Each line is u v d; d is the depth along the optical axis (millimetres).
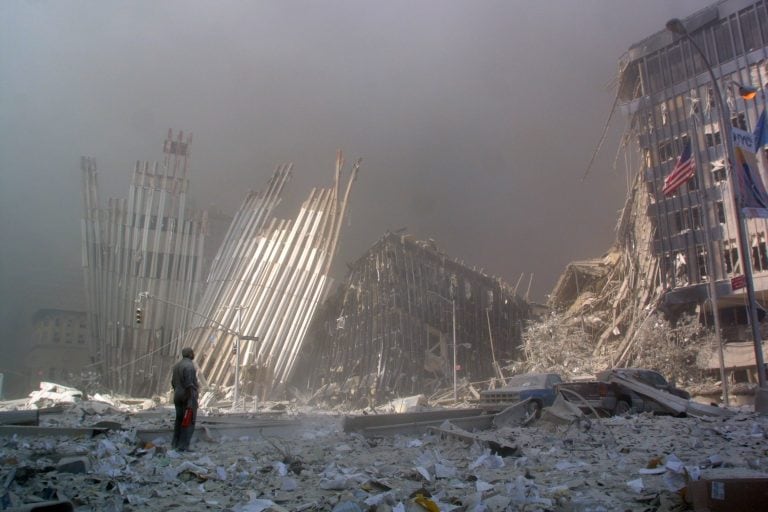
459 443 10711
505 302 74062
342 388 62625
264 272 64688
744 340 43781
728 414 16797
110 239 66812
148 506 6074
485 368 66750
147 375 61375
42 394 40781
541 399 17578
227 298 64875
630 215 58500
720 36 50156
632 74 56156
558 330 55219
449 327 66312
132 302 64312
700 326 44812
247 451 10578
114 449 10219
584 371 49812
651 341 45250
